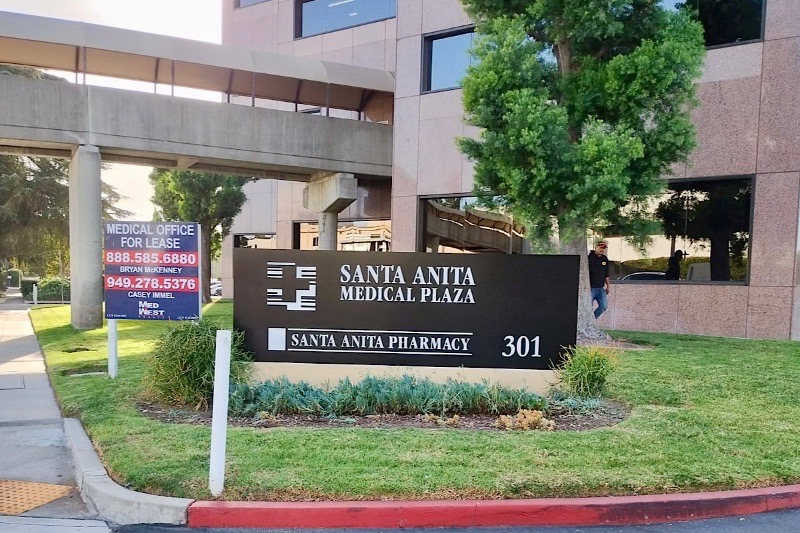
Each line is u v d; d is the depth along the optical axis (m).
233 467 4.68
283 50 23.36
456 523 4.16
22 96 13.94
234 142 16.50
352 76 18.36
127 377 8.27
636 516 4.25
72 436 5.89
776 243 11.45
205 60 16.22
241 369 6.60
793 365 8.64
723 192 12.15
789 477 4.67
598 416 6.27
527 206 9.03
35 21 14.30
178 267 7.81
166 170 24.09
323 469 4.65
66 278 40.94
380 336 6.79
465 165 15.27
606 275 11.82
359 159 18.30
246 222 27.12
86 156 14.61
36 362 10.62
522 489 4.36
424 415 6.17
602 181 8.18
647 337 11.58
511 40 8.84
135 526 4.17
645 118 9.27
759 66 11.59
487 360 6.74
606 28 8.86
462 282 6.74
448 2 15.47
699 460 4.93
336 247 19.95
